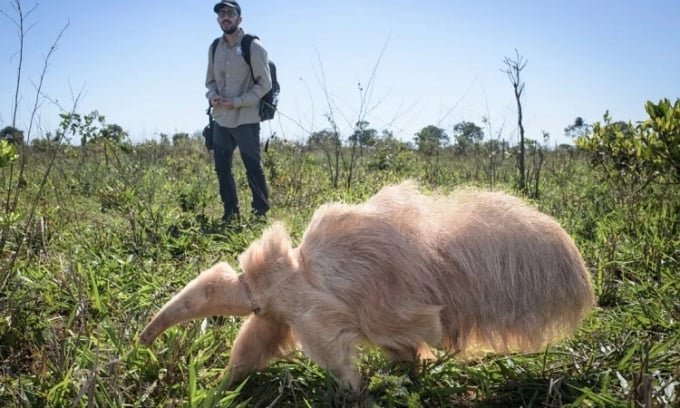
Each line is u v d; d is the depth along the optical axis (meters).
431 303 2.17
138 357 2.30
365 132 7.34
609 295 3.14
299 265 2.18
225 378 2.03
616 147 5.33
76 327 2.70
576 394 2.19
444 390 2.16
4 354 2.51
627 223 4.21
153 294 3.06
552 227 2.31
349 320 2.13
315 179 6.66
